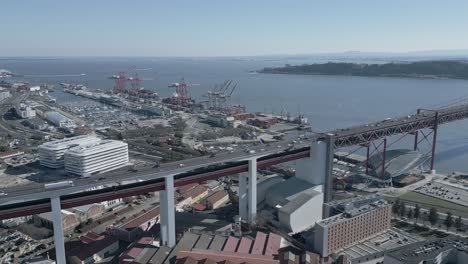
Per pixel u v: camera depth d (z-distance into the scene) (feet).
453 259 540.52
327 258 606.14
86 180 635.25
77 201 602.03
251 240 636.07
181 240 635.25
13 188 606.96
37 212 577.43
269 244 617.62
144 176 644.27
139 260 581.12
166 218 649.61
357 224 646.33
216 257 560.20
